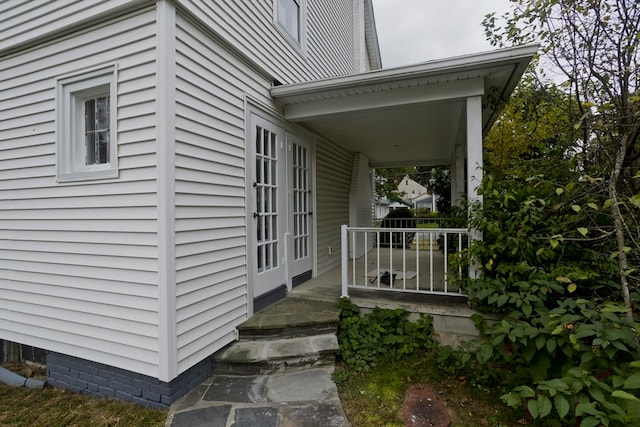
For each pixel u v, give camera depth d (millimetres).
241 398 2445
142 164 2443
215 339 2807
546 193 2936
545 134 4531
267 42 3842
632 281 2592
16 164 3125
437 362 2920
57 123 2854
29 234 3061
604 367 1947
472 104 3320
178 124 2467
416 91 3508
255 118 3537
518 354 2479
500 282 2871
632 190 2939
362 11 9281
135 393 2535
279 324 3082
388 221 11422
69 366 2869
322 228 5594
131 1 2441
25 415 2461
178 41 2490
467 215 3365
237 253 3150
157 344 2379
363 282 4641
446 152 7566
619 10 3096
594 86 3439
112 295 2596
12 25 3021
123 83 2525
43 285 2977
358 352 3066
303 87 3646
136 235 2477
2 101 3193
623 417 1496
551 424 2074
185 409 2334
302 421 2168
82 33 2719
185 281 2502
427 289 4004
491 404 2400
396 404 2395
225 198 3004
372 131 5402
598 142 2869
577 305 2314
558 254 2906
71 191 2799
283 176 4148
